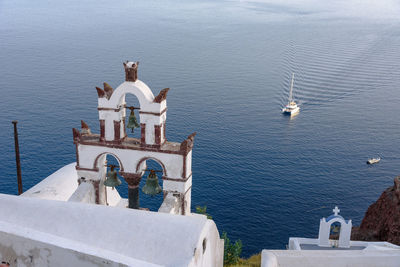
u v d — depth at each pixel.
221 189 84.12
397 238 29.34
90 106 128.12
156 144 18.22
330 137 117.06
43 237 7.85
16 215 9.45
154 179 18.98
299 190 86.94
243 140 110.75
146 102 17.66
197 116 126.06
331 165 99.81
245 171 93.06
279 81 171.88
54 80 157.88
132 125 19.06
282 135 116.62
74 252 7.71
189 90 154.75
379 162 102.38
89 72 174.62
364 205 83.00
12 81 153.75
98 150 18.94
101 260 7.63
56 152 93.62
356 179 93.75
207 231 9.43
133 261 7.65
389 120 131.88
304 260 14.36
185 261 8.74
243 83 168.00
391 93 159.38
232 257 26.44
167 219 9.54
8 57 197.38
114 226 9.45
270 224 73.88
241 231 71.19
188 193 19.44
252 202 80.50
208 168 92.56
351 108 142.75
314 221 75.94
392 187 33.69
